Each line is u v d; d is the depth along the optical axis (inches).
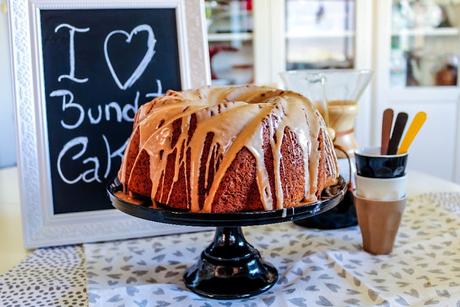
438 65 92.6
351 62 89.5
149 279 30.1
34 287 29.4
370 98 89.2
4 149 96.2
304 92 38.2
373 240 31.9
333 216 36.2
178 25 36.8
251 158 25.7
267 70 86.2
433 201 40.8
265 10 84.1
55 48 35.2
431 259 31.2
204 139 25.8
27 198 34.4
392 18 88.7
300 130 27.0
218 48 86.6
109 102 36.1
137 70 36.5
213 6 85.7
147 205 26.8
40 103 34.8
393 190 31.2
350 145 37.4
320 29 89.3
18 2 34.2
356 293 27.6
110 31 36.0
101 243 35.2
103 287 29.0
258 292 28.0
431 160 93.1
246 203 26.0
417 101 90.0
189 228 36.5
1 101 94.7
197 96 29.9
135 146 28.4
